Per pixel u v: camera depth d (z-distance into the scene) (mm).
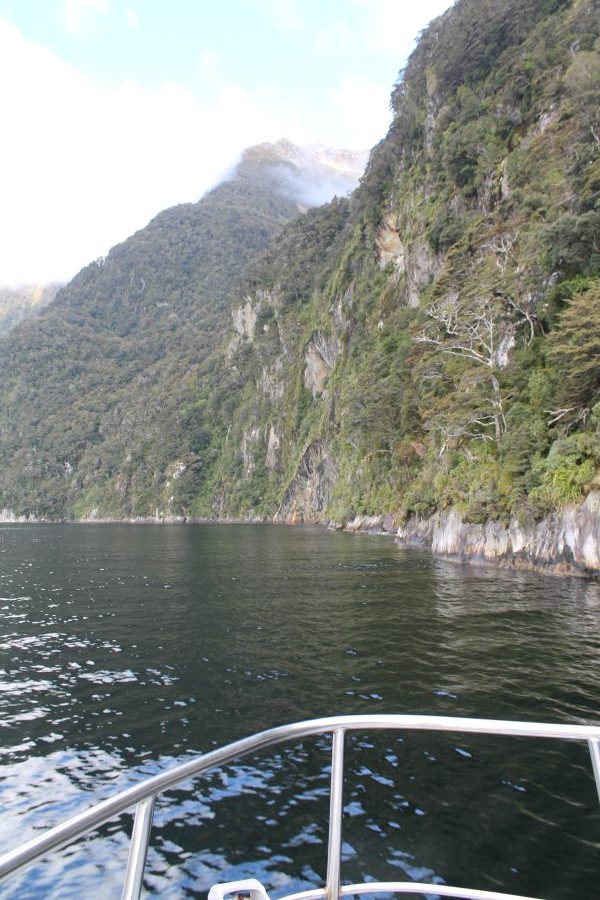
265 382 148375
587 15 62281
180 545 60094
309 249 152125
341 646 16219
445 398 46688
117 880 6680
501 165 64812
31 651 17016
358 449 87000
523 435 32969
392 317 84688
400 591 25281
